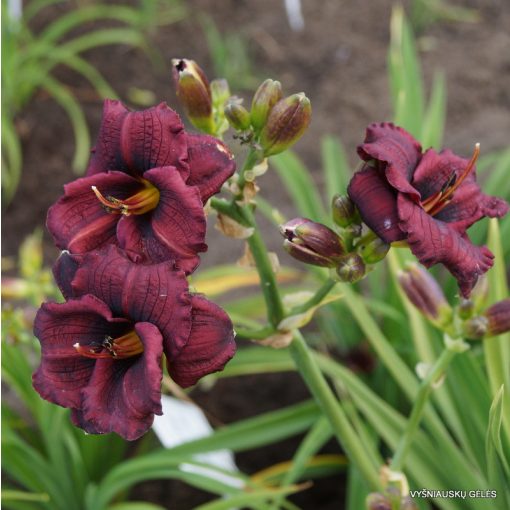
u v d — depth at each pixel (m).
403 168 0.73
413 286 0.81
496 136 1.44
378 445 1.04
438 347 0.96
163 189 0.71
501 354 0.86
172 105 1.56
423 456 0.94
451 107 1.53
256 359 1.04
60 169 1.44
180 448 0.97
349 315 1.09
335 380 1.05
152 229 0.71
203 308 0.70
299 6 1.74
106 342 0.70
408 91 1.10
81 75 1.58
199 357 0.70
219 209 0.77
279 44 1.67
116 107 0.73
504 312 0.79
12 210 1.39
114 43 1.64
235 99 0.76
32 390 0.99
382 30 1.68
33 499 1.01
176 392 0.95
